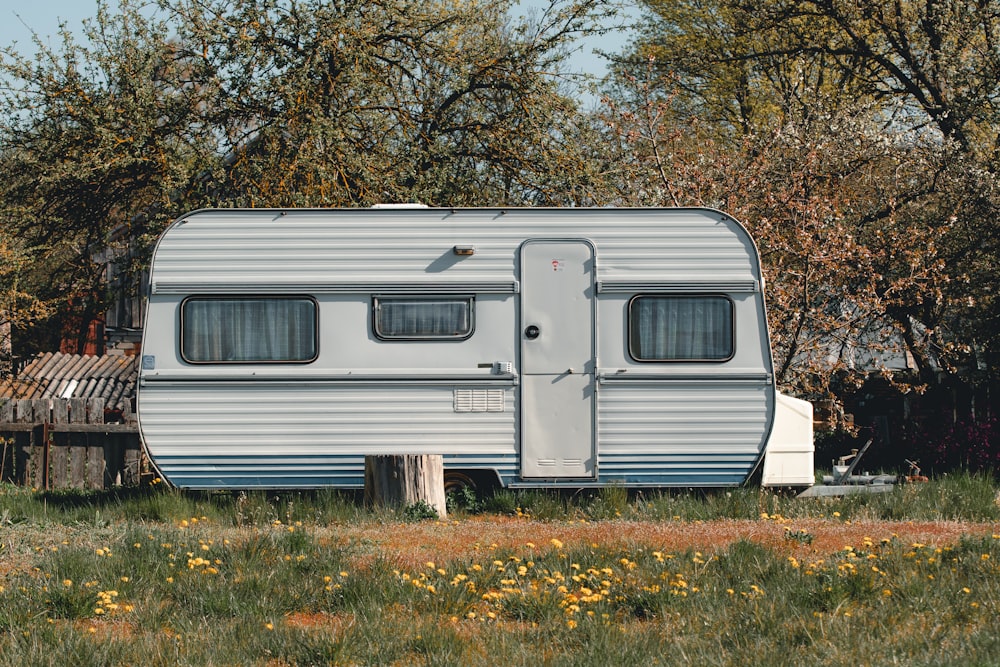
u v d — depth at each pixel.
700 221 12.95
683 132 20.61
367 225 12.86
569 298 12.85
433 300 12.82
